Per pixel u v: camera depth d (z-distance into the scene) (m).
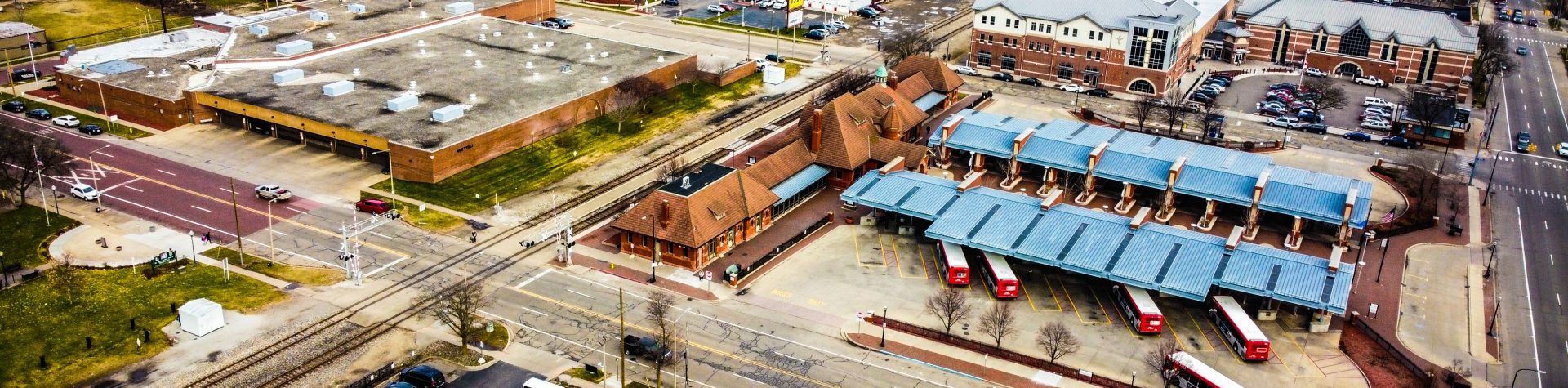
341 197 166.00
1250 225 158.75
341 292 137.12
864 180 165.38
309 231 154.12
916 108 199.75
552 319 131.88
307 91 196.50
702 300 137.50
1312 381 121.25
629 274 144.12
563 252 146.25
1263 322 133.50
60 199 162.50
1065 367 122.06
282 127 187.50
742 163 184.88
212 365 120.31
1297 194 158.38
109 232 151.88
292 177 173.00
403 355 123.25
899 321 132.62
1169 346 126.69
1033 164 178.12
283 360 121.69
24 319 128.38
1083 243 143.12
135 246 147.88
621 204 166.88
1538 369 125.56
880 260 149.62
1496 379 123.31
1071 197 173.38
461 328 122.50
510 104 194.25
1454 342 130.62
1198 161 170.88
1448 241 158.75
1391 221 163.88
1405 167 188.50
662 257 147.75
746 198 154.38
